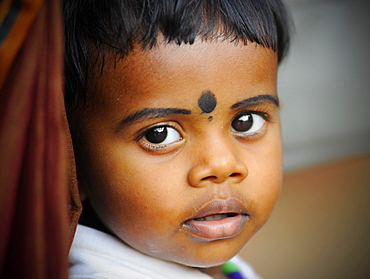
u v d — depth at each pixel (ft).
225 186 5.57
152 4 5.29
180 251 5.75
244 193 5.71
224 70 5.36
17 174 3.80
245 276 7.70
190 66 5.25
